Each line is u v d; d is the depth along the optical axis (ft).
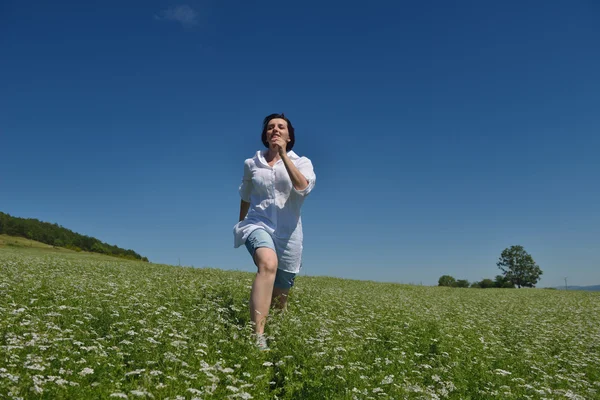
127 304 22.07
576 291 116.98
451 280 270.05
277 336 17.12
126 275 39.83
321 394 12.91
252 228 18.47
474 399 15.33
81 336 15.81
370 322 26.30
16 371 11.99
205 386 12.14
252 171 19.83
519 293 101.81
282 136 19.17
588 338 30.94
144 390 11.04
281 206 19.08
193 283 32.91
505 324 35.29
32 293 24.54
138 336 15.62
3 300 21.99
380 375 15.02
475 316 37.81
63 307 18.56
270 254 17.70
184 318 19.03
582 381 19.25
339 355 16.24
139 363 13.41
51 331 16.08
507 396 15.38
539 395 16.15
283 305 21.33
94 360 13.32
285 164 17.87
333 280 77.61
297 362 15.01
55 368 12.66
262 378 13.43
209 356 14.85
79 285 27.37
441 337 23.80
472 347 22.59
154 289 29.37
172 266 59.00
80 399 10.93
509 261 321.52
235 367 14.15
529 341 28.04
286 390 13.25
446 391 14.53
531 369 20.27
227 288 31.30
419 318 30.99
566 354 25.36
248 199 21.20
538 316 45.32
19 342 13.83
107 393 11.34
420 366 17.02
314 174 19.29
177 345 14.43
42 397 10.85
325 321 22.29
